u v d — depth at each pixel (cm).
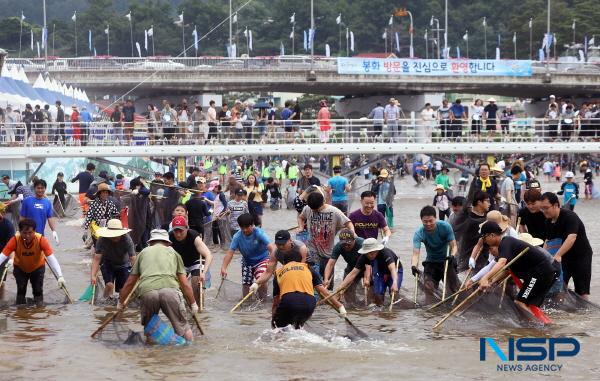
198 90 14650
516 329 2183
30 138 6425
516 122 8206
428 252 2547
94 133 6744
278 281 2094
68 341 2072
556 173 10894
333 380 1731
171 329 2048
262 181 7525
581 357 1905
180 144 6719
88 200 3900
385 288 2486
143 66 13825
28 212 3061
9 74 7500
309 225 2588
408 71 12569
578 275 2444
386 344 2017
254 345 2009
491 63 12444
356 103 16738
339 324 2253
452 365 1842
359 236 2603
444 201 4478
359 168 7256
